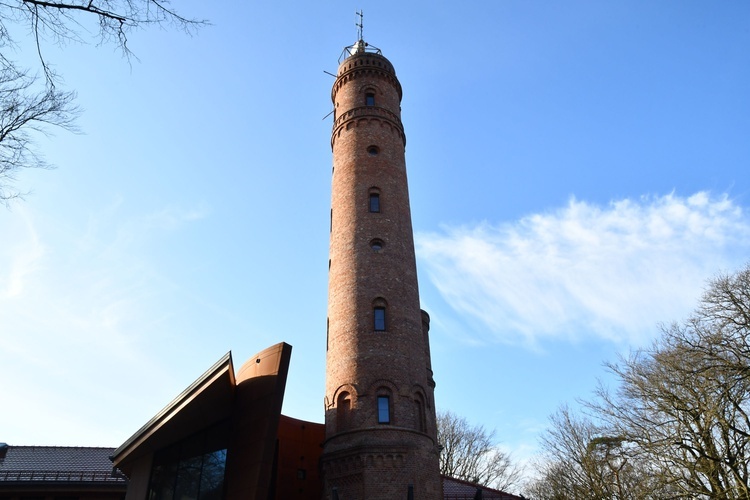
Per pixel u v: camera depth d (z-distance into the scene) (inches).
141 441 1175.6
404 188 1485.0
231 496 953.5
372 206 1396.4
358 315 1235.9
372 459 1061.8
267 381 978.7
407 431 1111.6
